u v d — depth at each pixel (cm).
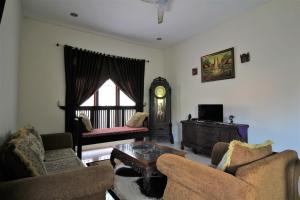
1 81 155
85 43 420
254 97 329
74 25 388
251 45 334
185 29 413
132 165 236
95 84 420
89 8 323
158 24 388
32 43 359
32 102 356
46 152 244
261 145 146
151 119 486
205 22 380
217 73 395
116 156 275
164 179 241
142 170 218
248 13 338
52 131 374
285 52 288
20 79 344
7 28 179
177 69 505
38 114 361
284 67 290
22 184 106
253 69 331
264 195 126
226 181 112
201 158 349
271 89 306
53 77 379
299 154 271
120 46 472
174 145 457
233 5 318
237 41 357
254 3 313
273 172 134
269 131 307
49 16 351
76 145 354
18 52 304
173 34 441
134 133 402
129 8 323
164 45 515
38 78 363
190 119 417
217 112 369
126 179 246
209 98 414
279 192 141
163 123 486
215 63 400
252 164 124
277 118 298
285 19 288
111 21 372
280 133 294
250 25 336
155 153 246
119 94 467
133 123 427
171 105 521
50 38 378
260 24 321
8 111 201
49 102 373
